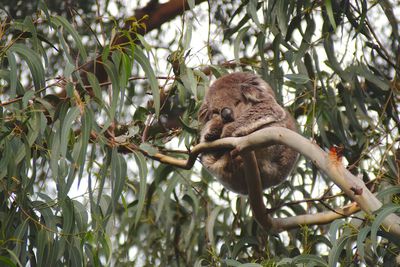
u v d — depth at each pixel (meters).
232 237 11.51
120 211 12.98
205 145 9.23
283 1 10.51
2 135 8.27
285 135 8.14
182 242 12.50
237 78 10.80
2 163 8.22
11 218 8.31
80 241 8.69
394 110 11.30
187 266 12.16
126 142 9.36
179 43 9.88
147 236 12.61
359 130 11.04
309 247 9.42
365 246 9.59
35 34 8.95
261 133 8.34
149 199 11.65
